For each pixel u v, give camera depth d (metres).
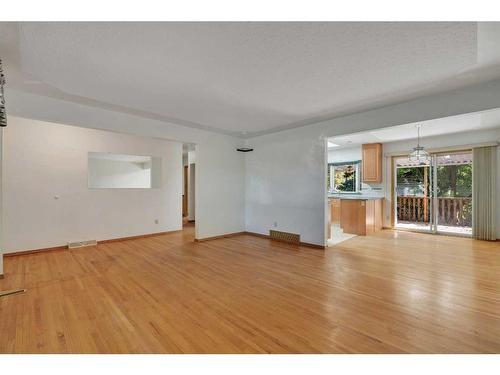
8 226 4.10
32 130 4.32
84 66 2.35
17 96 3.12
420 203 6.61
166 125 4.61
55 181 4.55
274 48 2.04
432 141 6.02
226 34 1.84
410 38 1.89
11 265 3.67
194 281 3.09
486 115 4.08
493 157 5.14
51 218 4.50
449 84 2.85
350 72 2.50
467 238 5.49
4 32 1.90
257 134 5.74
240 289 2.85
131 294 2.71
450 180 6.03
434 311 2.32
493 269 3.45
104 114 3.80
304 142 4.93
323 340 1.91
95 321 2.17
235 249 4.62
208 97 3.22
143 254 4.28
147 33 1.82
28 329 2.04
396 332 2.00
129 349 1.81
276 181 5.49
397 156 6.73
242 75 2.55
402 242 5.16
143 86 2.85
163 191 6.10
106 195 5.16
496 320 2.15
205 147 5.36
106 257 4.09
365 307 2.41
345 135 4.29
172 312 2.33
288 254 4.28
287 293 2.74
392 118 3.60
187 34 1.84
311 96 3.20
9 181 4.11
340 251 4.46
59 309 2.37
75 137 4.77
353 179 7.71
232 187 5.95
